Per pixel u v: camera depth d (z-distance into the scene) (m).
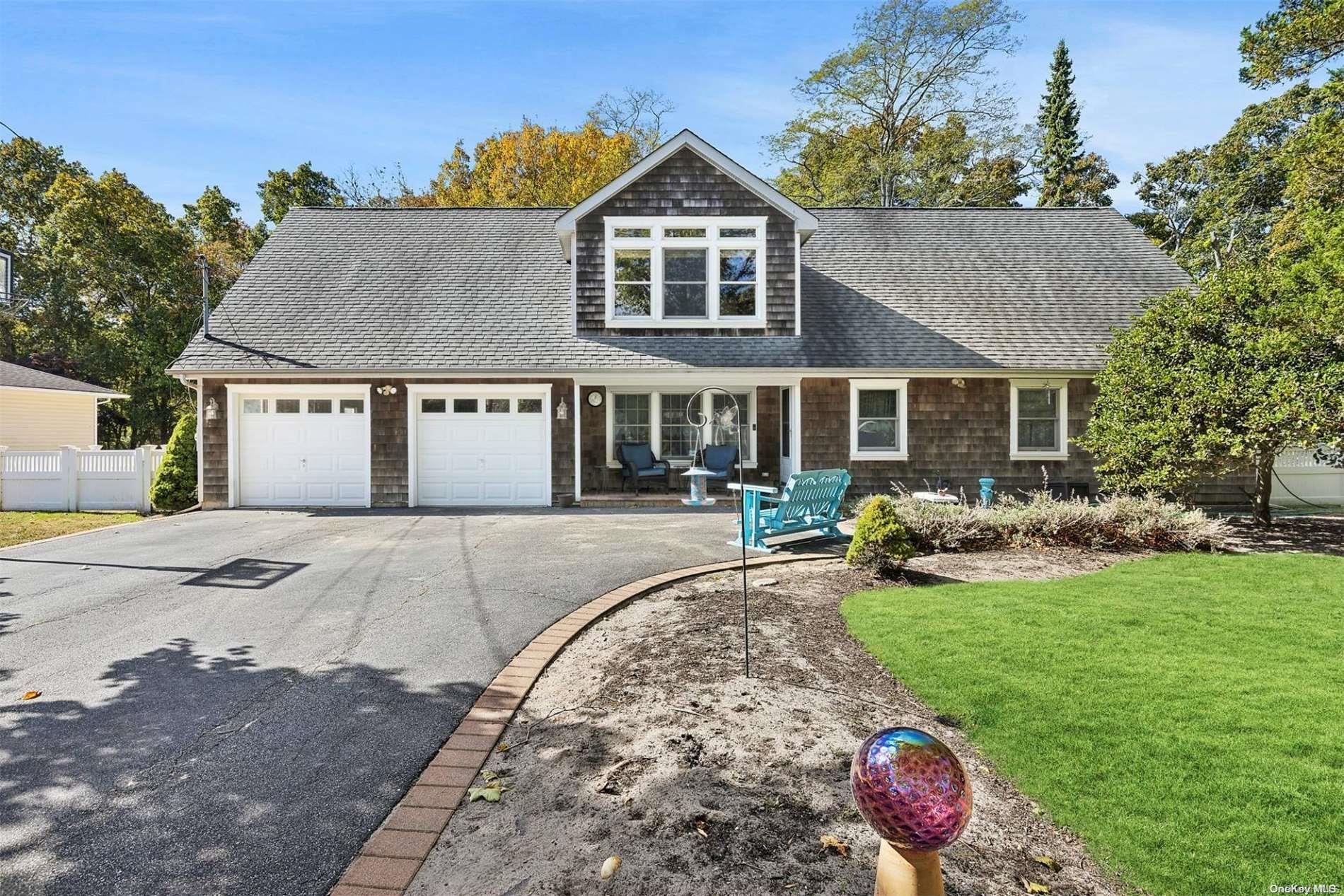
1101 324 14.85
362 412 13.93
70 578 7.77
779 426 15.70
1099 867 2.70
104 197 29.64
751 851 2.74
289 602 6.73
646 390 15.66
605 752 3.61
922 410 14.35
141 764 3.60
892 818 1.91
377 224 17.47
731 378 14.01
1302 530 10.98
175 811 3.16
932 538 9.02
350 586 7.31
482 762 3.59
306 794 3.30
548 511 13.29
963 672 4.61
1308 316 9.28
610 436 15.44
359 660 5.13
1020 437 14.51
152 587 7.34
